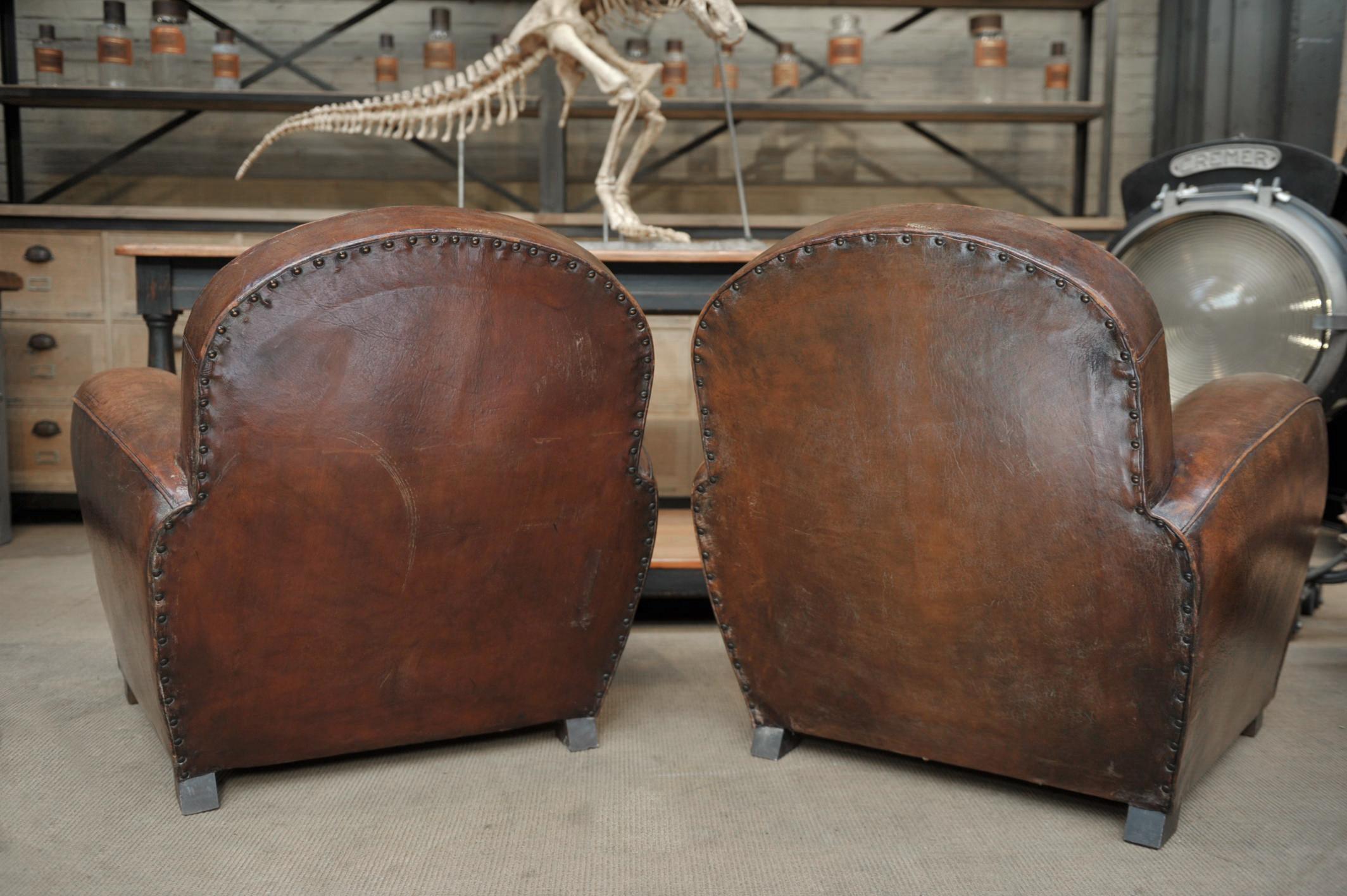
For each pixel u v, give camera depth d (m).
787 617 1.51
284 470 1.30
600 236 3.79
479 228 1.31
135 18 4.26
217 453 1.27
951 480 1.30
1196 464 1.28
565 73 2.77
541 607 1.52
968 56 4.44
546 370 1.40
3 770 1.56
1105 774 1.34
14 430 3.66
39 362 3.65
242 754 1.42
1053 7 4.25
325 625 1.39
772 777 1.56
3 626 2.37
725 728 1.76
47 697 1.89
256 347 1.25
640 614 2.54
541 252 1.34
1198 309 2.57
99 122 4.21
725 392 1.44
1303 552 1.60
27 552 3.21
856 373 1.31
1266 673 1.62
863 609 1.43
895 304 1.26
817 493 1.40
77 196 4.24
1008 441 1.25
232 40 3.93
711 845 1.34
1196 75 4.07
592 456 1.48
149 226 3.63
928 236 1.21
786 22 4.38
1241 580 1.31
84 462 1.60
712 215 4.13
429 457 1.36
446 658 1.48
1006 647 1.34
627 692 1.94
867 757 1.63
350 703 1.45
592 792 1.50
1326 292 2.36
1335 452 2.94
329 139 4.32
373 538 1.37
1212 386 1.61
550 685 1.58
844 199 4.47
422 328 1.31
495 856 1.31
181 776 1.40
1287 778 1.56
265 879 1.25
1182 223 2.61
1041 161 4.48
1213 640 1.27
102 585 1.64
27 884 1.23
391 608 1.42
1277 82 3.73
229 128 4.28
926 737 1.46
